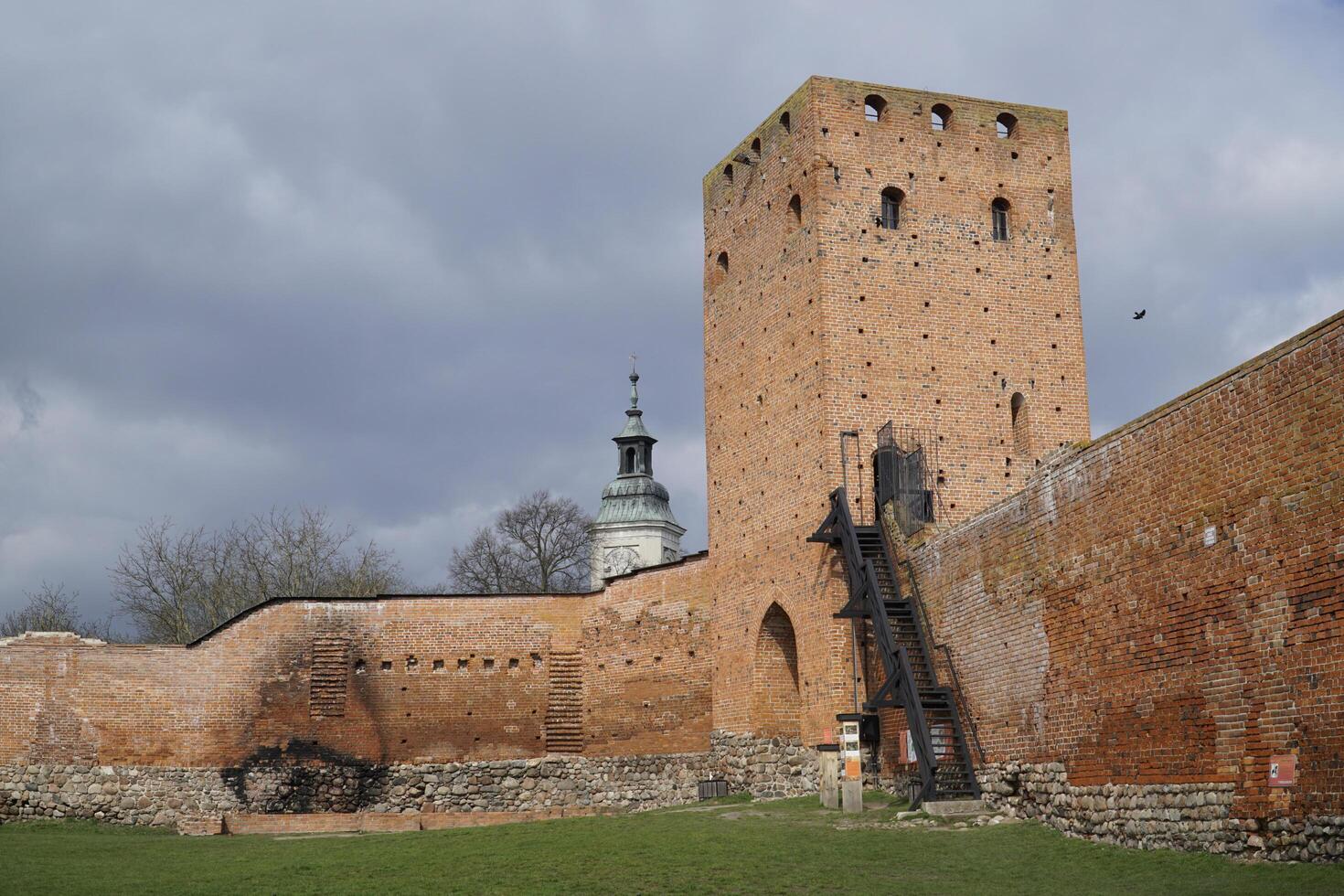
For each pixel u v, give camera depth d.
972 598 27.56
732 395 39.12
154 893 20.69
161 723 40.28
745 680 37.12
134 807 39.59
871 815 27.42
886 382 34.94
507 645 42.38
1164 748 20.64
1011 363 35.97
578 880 20.81
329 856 25.22
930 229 36.16
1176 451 20.59
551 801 41.44
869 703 29.64
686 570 40.47
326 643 41.78
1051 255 37.00
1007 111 37.59
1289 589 18.06
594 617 42.41
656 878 20.72
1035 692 24.81
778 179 37.59
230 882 21.83
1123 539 21.95
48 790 39.28
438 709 41.91
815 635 34.09
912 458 33.25
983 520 27.14
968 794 27.34
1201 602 19.88
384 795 41.22
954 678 28.28
